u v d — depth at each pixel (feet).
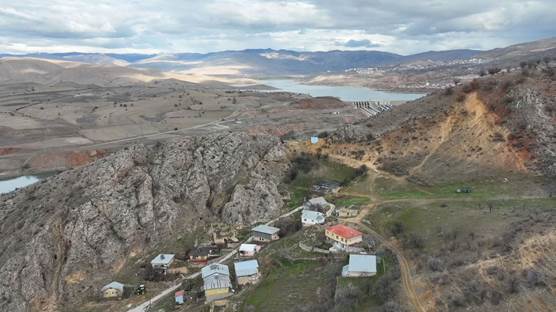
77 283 350.84
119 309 320.09
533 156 409.08
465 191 393.09
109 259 367.66
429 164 451.94
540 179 386.73
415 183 429.79
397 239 326.44
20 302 333.21
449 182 418.10
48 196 422.00
